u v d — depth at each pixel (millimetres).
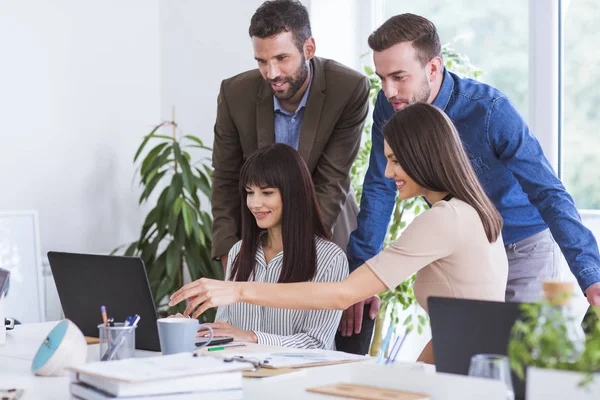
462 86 2496
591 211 3367
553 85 3439
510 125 2400
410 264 1961
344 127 2912
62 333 1810
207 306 1938
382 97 2697
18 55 4078
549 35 3430
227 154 3053
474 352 1489
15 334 2363
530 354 1200
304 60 2779
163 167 4652
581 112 3393
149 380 1363
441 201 1992
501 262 2033
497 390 1268
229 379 1443
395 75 2420
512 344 1208
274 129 2955
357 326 2623
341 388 1480
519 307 1451
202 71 4523
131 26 4574
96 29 4406
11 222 3840
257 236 2506
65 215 4270
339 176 2914
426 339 3875
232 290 1962
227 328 2232
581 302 3184
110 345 1777
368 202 2746
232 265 2633
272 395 1506
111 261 2049
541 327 1179
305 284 1982
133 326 1808
